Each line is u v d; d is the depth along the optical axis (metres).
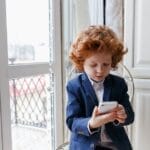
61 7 1.52
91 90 0.97
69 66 1.59
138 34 1.37
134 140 1.43
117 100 1.00
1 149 1.18
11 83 1.26
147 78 1.37
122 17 1.61
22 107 1.36
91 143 0.93
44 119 1.54
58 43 1.52
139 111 1.41
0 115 1.17
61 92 1.58
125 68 1.34
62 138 1.61
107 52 0.92
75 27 1.57
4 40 1.16
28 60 1.36
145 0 1.33
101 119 0.86
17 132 1.34
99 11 1.68
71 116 0.95
